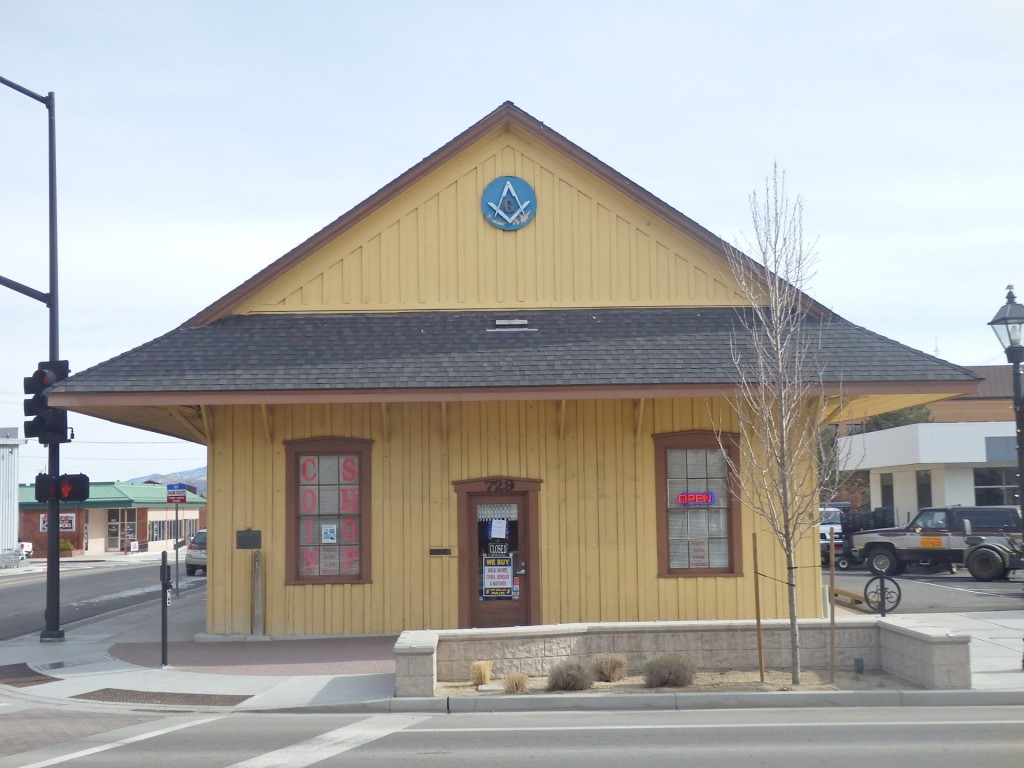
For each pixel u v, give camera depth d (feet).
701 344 60.85
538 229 65.00
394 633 60.49
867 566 109.19
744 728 36.24
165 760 31.96
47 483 63.41
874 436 148.56
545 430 61.87
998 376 187.52
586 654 48.21
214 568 60.75
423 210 65.00
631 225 65.16
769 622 48.19
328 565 61.36
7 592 111.55
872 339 62.08
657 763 30.45
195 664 52.29
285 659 53.16
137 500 208.23
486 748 33.14
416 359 59.62
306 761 31.42
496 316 63.87
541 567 61.00
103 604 93.09
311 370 58.59
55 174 65.10
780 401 46.52
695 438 61.72
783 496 45.68
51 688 47.21
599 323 63.00
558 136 64.44
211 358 59.72
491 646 46.73
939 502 135.23
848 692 41.70
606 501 61.52
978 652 51.42
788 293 50.55
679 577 61.00
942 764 29.96
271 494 61.05
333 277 64.54
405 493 61.36
